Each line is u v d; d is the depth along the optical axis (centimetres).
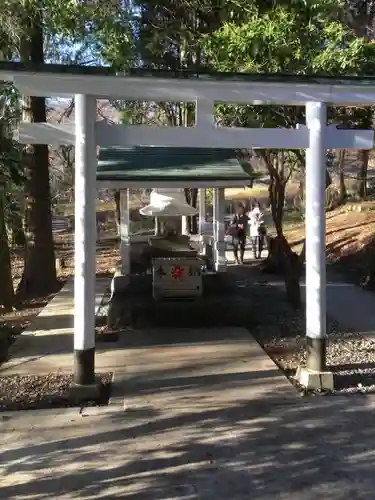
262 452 432
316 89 564
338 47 768
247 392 560
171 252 980
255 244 1752
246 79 544
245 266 1553
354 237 1675
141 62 1003
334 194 2288
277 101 568
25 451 436
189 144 564
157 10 964
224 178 864
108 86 538
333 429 473
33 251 1161
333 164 2195
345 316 923
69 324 866
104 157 966
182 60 995
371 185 2436
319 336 579
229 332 792
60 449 439
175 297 847
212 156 991
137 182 848
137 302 837
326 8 770
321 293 580
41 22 945
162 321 823
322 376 568
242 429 473
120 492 376
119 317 821
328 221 2023
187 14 959
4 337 790
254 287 1155
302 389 569
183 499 367
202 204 1305
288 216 2538
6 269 1025
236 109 778
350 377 608
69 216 2994
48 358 688
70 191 2328
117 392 563
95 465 413
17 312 1011
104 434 465
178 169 900
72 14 829
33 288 1162
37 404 538
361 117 852
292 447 440
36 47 1052
